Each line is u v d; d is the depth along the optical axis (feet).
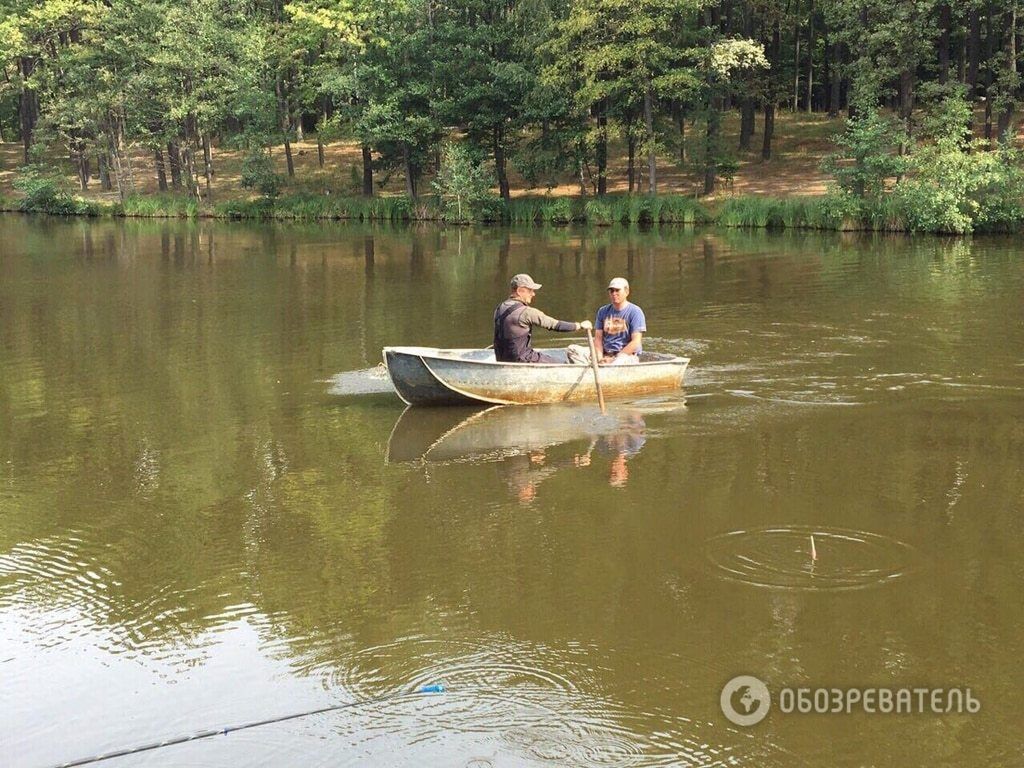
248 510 23.67
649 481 24.84
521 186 151.43
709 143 129.18
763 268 69.62
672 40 127.34
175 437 30.07
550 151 134.72
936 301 52.47
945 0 110.42
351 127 147.74
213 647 17.22
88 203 155.53
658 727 14.51
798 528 21.48
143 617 18.42
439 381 32.40
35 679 16.38
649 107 124.57
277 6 168.86
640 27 119.65
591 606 18.08
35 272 75.87
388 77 143.43
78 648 17.35
